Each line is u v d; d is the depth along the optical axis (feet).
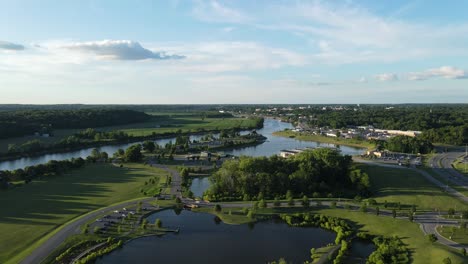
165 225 415.64
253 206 462.60
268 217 440.04
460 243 344.49
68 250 341.41
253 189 527.40
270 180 523.70
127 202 490.49
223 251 351.25
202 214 456.86
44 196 516.32
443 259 299.99
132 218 431.43
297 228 411.75
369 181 556.92
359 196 488.85
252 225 420.77
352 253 346.13
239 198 507.71
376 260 319.47
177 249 355.36
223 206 479.82
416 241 351.46
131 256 339.77
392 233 376.68
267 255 342.85
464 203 468.75
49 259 324.19
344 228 396.37
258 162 576.20
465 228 379.14
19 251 336.49
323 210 453.17
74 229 390.21
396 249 338.54
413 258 321.52
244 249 355.97
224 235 390.83
